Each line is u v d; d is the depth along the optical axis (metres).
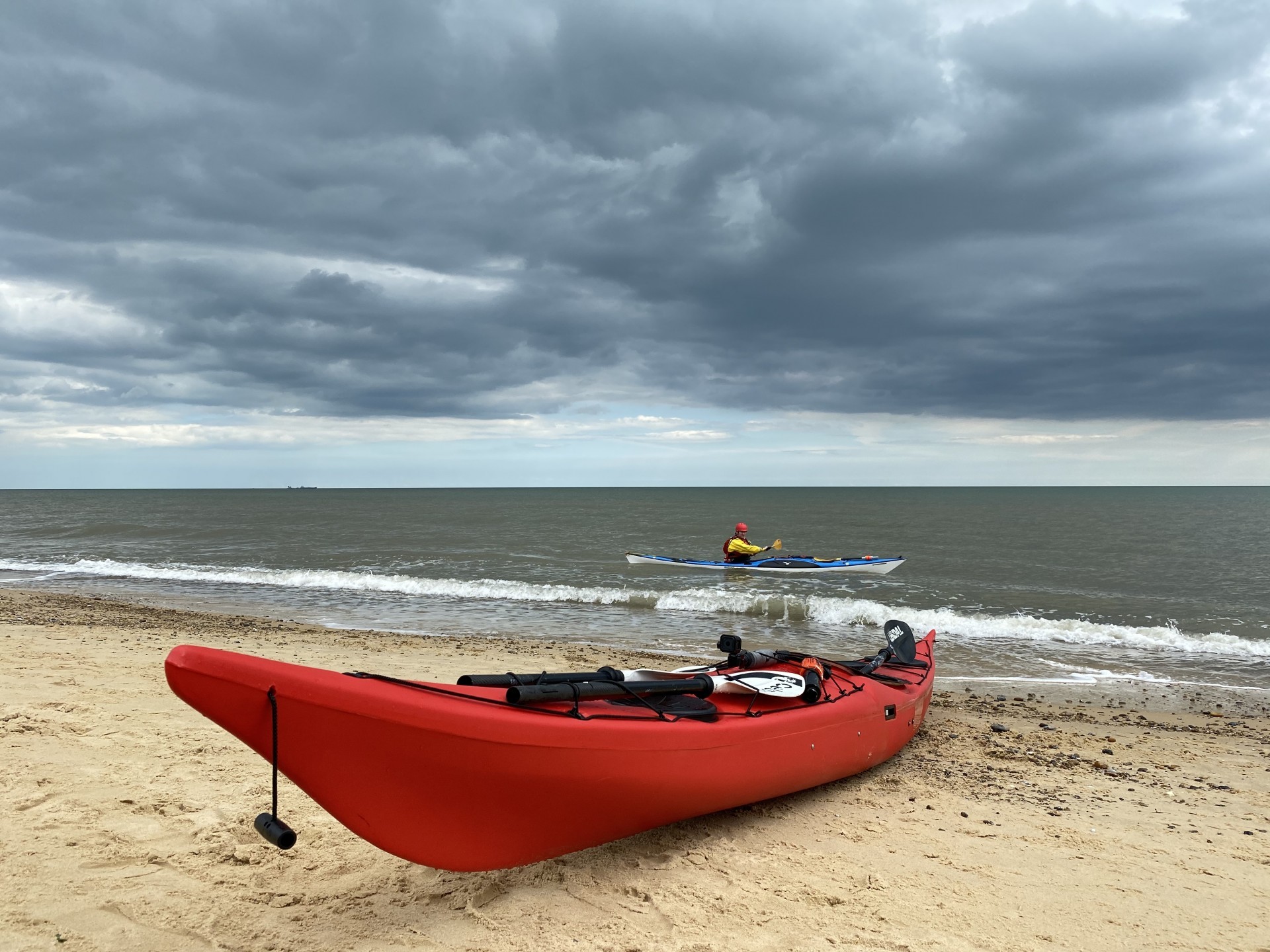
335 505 90.75
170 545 32.91
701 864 4.45
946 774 6.46
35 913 3.51
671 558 24.20
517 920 3.71
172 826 4.54
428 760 3.59
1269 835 5.21
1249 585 21.17
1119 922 3.91
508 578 22.31
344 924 3.61
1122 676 11.21
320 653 10.84
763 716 5.19
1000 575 23.42
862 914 3.89
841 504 92.62
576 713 4.21
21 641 10.12
